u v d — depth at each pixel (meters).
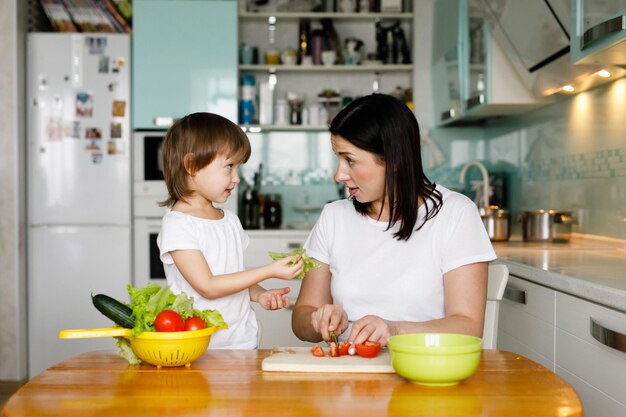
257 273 1.55
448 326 1.44
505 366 1.32
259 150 4.80
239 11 4.59
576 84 2.94
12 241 4.00
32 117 4.11
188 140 1.72
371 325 1.39
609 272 2.02
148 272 4.18
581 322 1.84
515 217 4.08
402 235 1.62
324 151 4.80
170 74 4.26
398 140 1.55
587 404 1.81
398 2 4.58
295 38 4.79
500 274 1.75
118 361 1.38
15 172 3.99
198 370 1.30
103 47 4.13
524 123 3.92
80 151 4.12
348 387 1.18
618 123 2.83
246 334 1.80
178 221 1.71
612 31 2.03
